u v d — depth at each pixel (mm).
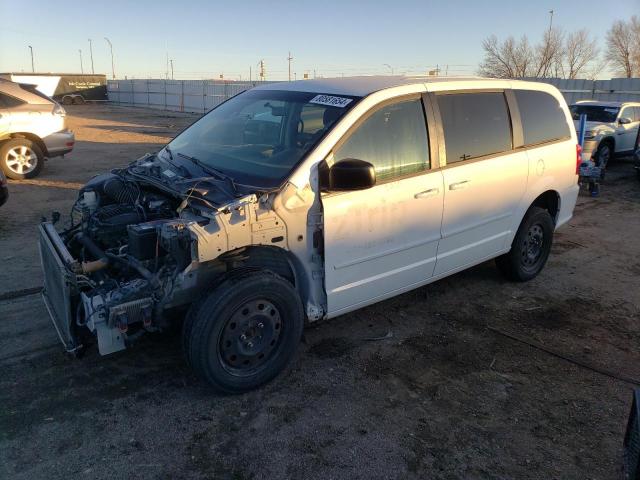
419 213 3959
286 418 3211
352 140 3582
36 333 4098
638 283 5578
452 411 3336
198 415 3213
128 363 3738
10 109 9930
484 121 4508
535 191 5027
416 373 3744
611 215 8609
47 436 2988
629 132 13516
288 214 3293
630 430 2535
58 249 3400
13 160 10016
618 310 4895
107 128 23250
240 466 2814
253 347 3357
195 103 39438
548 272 5816
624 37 44094
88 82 48625
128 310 3035
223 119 4414
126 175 4113
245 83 34906
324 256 3484
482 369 3830
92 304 3041
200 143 4230
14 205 8062
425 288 5227
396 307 4785
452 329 4414
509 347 4156
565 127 5438
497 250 4871
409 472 2811
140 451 2898
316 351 3988
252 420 3182
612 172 13125
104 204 4086
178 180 3553
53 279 3475
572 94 24469
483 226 4578
